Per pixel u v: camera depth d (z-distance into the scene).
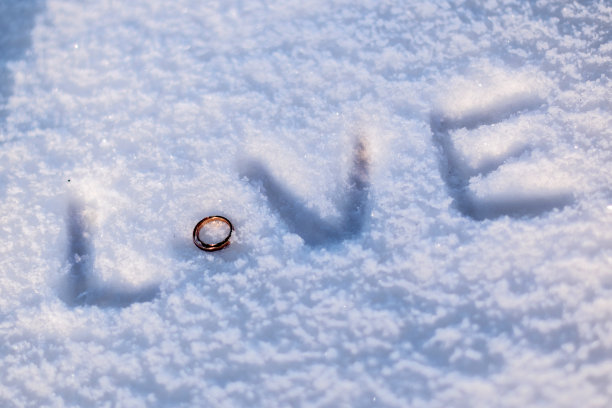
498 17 0.69
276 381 0.61
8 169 0.67
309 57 0.69
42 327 0.63
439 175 0.65
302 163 0.66
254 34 0.70
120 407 0.61
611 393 0.59
